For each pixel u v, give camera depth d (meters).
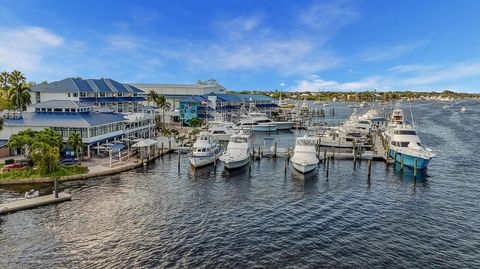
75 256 32.03
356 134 96.19
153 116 101.12
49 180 54.16
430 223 40.66
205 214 42.66
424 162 65.06
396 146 72.69
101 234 36.50
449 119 181.00
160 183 56.31
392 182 58.91
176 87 187.12
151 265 30.61
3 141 67.62
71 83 106.50
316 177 62.22
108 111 86.56
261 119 137.25
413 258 32.41
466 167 70.00
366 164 73.00
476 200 49.09
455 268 30.81
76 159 63.44
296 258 32.06
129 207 44.50
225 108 161.88
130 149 79.50
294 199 49.12
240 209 44.66
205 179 59.62
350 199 49.38
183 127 129.62
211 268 30.19
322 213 43.56
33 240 34.94
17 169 55.47
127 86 127.75
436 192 53.06
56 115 72.56
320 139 91.69
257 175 63.19
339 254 32.94
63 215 41.28
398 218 42.12
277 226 39.25
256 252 33.09
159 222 39.88
